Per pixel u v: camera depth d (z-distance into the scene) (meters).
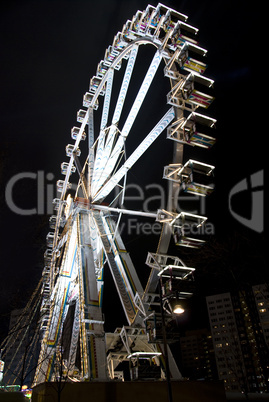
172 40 22.00
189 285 17.25
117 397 17.27
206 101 19.17
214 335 123.62
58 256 40.66
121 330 23.00
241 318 120.69
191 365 152.75
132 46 28.14
